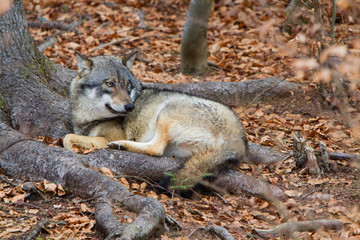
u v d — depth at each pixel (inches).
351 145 468.8
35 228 285.6
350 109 512.4
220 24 836.0
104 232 286.2
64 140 417.4
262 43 759.7
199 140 409.7
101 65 437.4
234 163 410.3
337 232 324.5
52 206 330.6
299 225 321.7
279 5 781.3
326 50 307.7
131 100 428.5
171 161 394.6
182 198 369.7
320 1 515.8
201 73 682.8
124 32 813.2
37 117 464.4
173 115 414.6
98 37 792.3
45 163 363.9
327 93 534.0
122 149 402.3
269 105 588.4
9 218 302.0
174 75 677.9
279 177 408.8
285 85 596.1
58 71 525.3
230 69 698.2
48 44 741.3
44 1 905.5
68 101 486.3
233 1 861.2
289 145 483.2
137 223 280.5
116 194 325.1
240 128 422.6
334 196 373.7
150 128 434.0
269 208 370.9
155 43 777.6
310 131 500.7
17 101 464.1
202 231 310.8
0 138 395.5
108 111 435.5
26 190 342.3
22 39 481.7
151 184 377.4
